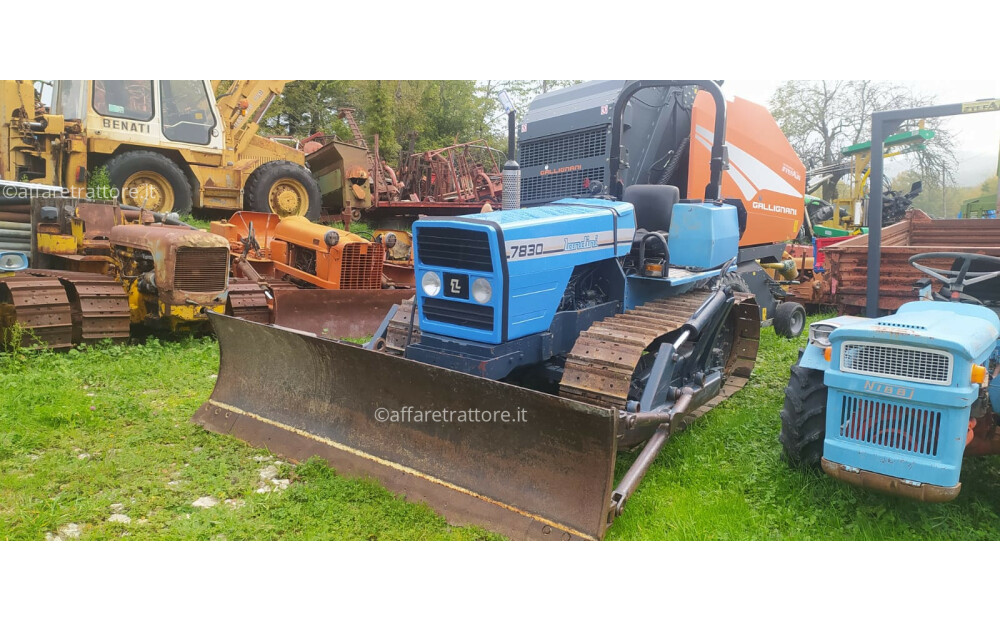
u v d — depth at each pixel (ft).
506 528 10.84
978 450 12.12
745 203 29.07
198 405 16.74
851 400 11.19
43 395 16.42
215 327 15.76
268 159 45.44
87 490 12.06
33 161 36.68
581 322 14.92
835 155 102.42
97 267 25.18
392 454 12.60
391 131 87.71
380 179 54.65
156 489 12.19
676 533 11.13
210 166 41.52
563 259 14.12
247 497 12.00
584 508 10.44
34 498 11.72
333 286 28.68
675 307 15.75
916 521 11.66
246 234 34.45
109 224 25.82
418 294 14.29
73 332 21.50
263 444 14.19
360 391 13.21
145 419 15.72
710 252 17.01
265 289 25.75
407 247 34.47
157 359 20.76
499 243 12.73
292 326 25.71
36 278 20.90
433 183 60.13
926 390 10.38
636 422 11.77
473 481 11.55
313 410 13.97
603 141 24.14
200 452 13.93
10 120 35.45
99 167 37.09
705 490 12.80
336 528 11.10
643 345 13.11
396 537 10.84
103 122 37.37
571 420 10.48
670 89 25.73
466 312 13.55
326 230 29.73
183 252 21.75
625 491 10.84
